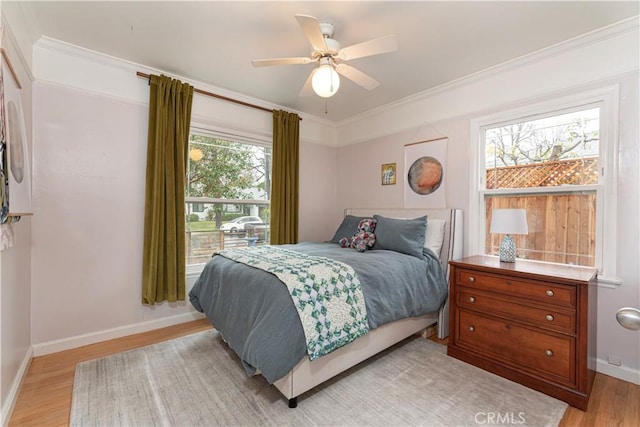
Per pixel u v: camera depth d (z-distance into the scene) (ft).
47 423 5.25
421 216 10.68
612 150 7.00
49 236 7.82
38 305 7.68
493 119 9.13
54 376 6.70
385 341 7.43
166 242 9.24
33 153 7.57
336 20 6.72
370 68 9.02
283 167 12.11
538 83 8.20
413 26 6.94
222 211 11.29
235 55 8.39
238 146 11.72
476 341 7.30
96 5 6.30
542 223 8.28
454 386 6.41
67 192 8.06
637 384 6.53
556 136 8.11
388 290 7.30
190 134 10.48
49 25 7.05
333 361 6.19
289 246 10.35
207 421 5.32
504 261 7.80
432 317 9.13
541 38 7.42
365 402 5.85
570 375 5.86
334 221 14.60
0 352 5.15
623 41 6.86
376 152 12.78
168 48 8.06
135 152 9.11
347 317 6.16
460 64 8.79
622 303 6.81
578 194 7.68
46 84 7.73
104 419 5.34
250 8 6.38
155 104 9.11
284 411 5.57
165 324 9.65
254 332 5.47
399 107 11.84
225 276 7.41
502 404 5.82
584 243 7.54
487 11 6.41
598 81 7.20
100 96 8.51
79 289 8.25
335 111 12.94
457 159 10.02
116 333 8.80
